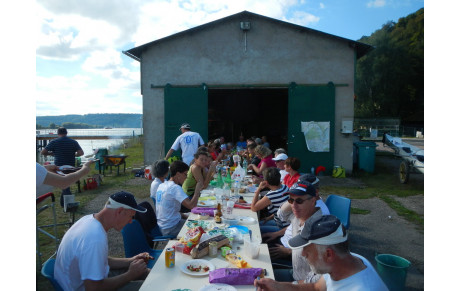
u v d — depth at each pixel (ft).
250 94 60.39
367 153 35.42
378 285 5.06
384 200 23.95
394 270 9.95
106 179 32.68
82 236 7.07
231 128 61.72
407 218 19.70
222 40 33.68
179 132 34.12
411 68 123.65
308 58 33.24
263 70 33.60
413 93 128.67
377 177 33.53
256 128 62.03
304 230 5.28
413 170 30.32
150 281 6.88
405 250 14.97
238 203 13.53
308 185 8.66
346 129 33.14
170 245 8.80
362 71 129.59
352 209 21.66
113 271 8.84
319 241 5.03
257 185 18.43
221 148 28.94
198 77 33.96
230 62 33.76
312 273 6.98
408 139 100.68
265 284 6.34
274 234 11.64
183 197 12.02
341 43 32.94
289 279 9.41
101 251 7.14
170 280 6.93
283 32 33.32
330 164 33.71
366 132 99.76
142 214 11.84
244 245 8.28
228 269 6.98
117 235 17.08
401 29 144.56
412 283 11.89
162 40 33.63
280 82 33.58
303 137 33.81
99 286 7.00
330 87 33.06
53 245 15.23
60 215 20.16
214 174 18.93
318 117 33.42
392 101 125.18
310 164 33.91
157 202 12.67
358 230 17.66
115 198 7.57
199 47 33.81
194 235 8.51
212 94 60.44
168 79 34.09
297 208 8.66
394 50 123.85
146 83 34.22
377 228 17.98
